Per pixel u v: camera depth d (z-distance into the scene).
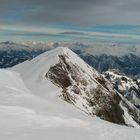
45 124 36.81
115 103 100.75
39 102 51.03
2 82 71.62
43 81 83.19
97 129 37.66
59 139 31.20
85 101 85.31
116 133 36.50
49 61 97.62
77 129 36.44
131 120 102.75
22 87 76.19
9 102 46.75
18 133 31.69
